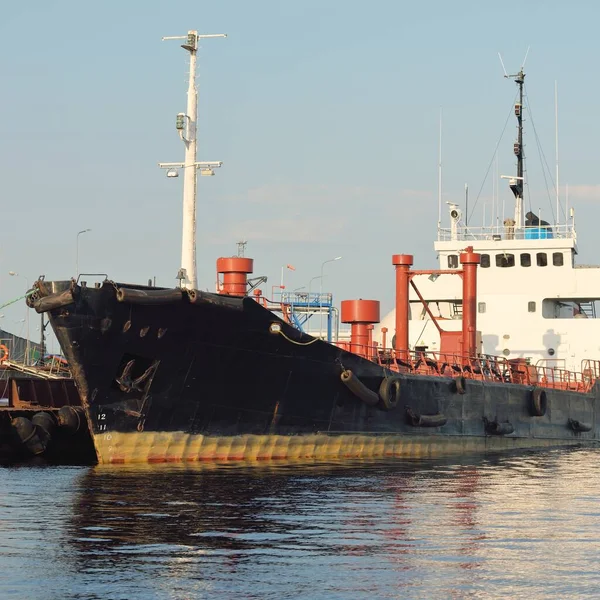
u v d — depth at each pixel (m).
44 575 38.56
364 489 61.78
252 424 75.12
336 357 78.38
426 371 92.31
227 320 70.06
